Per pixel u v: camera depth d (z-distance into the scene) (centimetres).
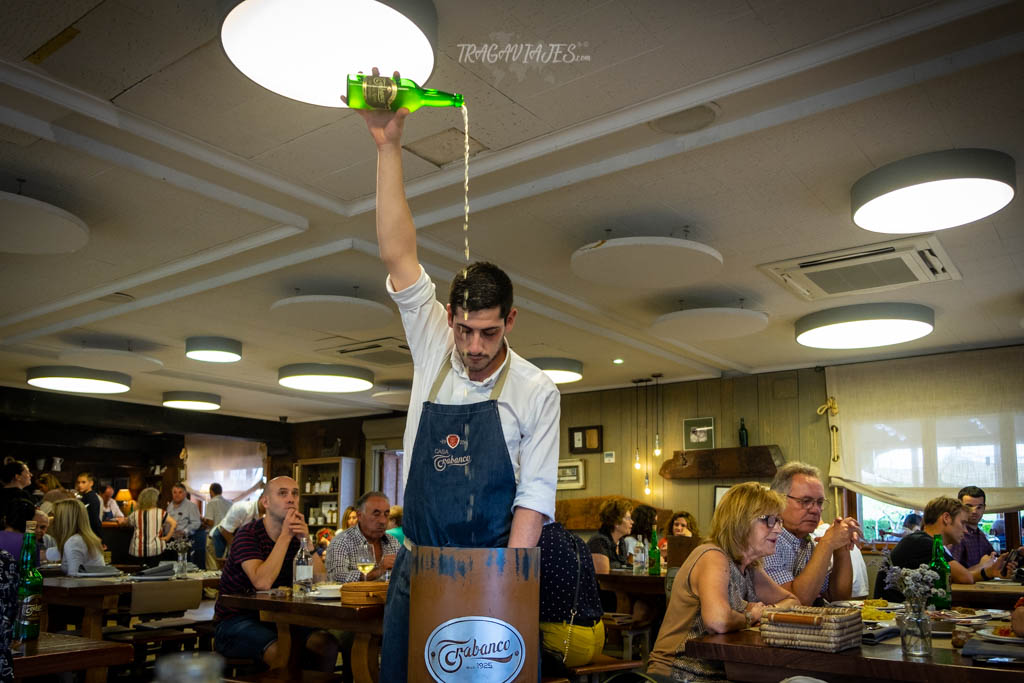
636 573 644
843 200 469
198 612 745
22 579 265
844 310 672
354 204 491
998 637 239
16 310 716
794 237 527
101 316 726
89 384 921
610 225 509
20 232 467
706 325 656
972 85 344
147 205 479
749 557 300
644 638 604
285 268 588
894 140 395
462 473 164
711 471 945
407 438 182
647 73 346
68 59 335
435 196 467
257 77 300
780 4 301
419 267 183
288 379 903
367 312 625
